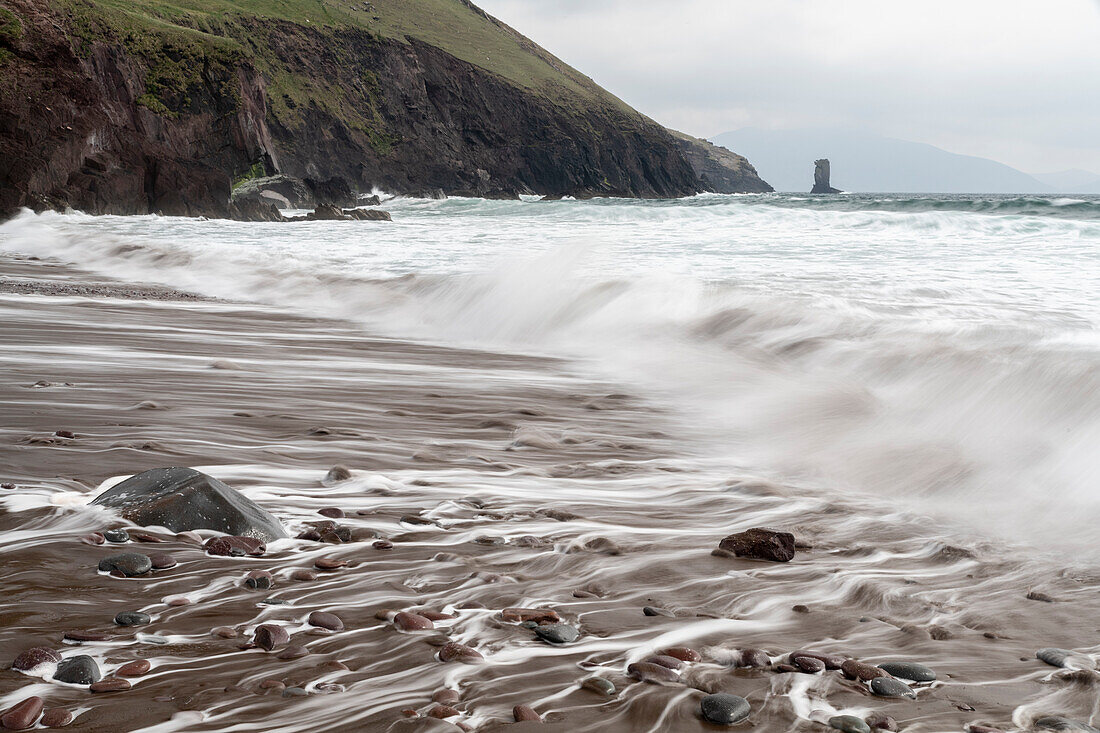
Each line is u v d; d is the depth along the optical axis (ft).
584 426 18.12
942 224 72.28
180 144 169.37
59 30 128.67
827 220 82.58
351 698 6.19
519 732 5.75
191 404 17.99
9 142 114.73
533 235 74.02
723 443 16.79
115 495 10.60
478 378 24.08
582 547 10.21
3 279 48.42
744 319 30.22
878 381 21.81
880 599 8.79
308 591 8.41
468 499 12.27
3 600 7.77
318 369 24.32
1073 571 9.77
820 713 6.18
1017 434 15.71
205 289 47.96
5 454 12.87
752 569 9.66
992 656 7.38
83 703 5.98
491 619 7.81
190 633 7.29
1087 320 26.32
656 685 6.51
